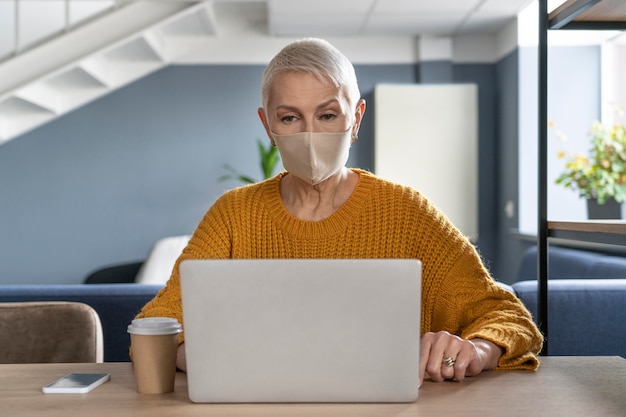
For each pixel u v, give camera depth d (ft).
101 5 19.44
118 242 21.49
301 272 3.70
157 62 21.15
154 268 16.28
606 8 5.60
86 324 6.38
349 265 3.69
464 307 5.16
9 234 21.31
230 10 20.79
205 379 3.83
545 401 3.92
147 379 4.12
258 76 21.48
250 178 20.35
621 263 12.03
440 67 21.15
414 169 20.70
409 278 3.70
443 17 19.13
